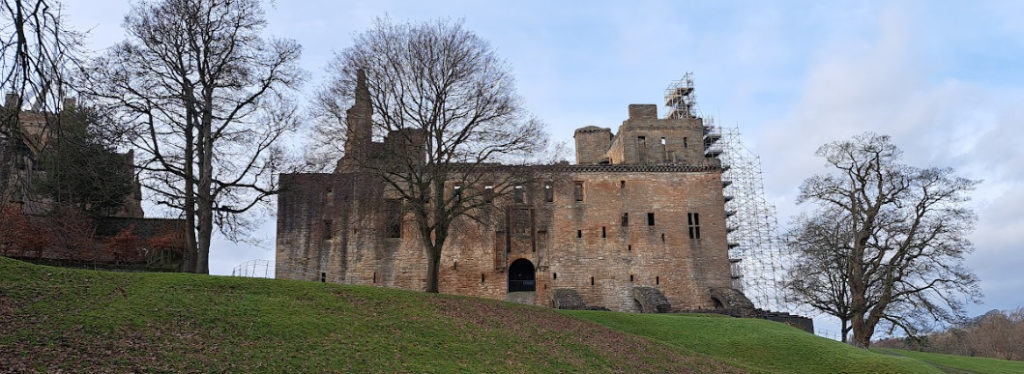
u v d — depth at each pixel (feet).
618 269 205.26
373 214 174.40
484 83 138.92
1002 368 161.38
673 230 209.56
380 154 138.51
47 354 69.10
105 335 77.30
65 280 94.68
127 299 90.68
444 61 138.21
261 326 89.04
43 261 132.77
